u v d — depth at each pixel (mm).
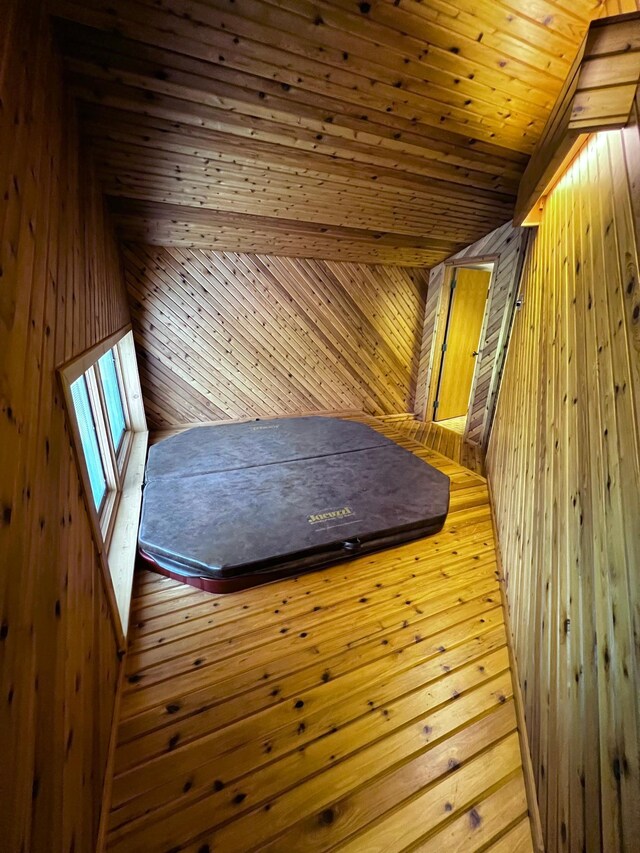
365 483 2879
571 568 1213
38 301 986
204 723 1321
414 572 2154
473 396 4223
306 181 2732
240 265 3984
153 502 2523
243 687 1453
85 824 940
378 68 1862
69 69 1700
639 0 1412
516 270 3510
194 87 1865
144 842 1026
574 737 997
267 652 1607
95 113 1962
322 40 1698
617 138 1252
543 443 1774
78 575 1101
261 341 4320
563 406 1541
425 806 1143
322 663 1569
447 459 3797
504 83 2020
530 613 1543
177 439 3668
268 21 1604
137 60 1709
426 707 1422
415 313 5039
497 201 3211
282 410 4656
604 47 1121
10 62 974
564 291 1732
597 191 1428
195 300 3922
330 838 1060
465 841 1078
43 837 712
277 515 2398
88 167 2131
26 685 700
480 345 4078
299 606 1870
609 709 855
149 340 3885
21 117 1012
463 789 1191
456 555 2324
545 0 1638
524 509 1958
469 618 1854
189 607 1844
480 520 2729
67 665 936
